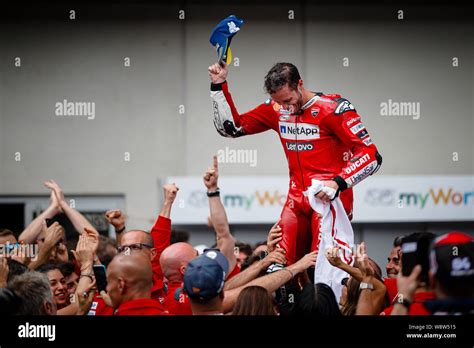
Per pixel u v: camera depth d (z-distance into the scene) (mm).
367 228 13359
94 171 14070
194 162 14070
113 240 6570
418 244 3932
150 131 14102
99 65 14078
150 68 14117
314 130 5188
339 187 4910
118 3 14078
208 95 14102
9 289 4395
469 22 14164
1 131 14008
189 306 4910
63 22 14070
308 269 5512
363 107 14078
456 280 3486
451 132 14164
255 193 13070
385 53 14102
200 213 13141
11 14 14008
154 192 14070
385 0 14102
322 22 14031
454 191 13141
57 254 6164
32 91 14031
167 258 5039
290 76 5035
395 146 14117
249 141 14023
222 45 5402
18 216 14023
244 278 4926
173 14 14102
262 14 13969
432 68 14141
